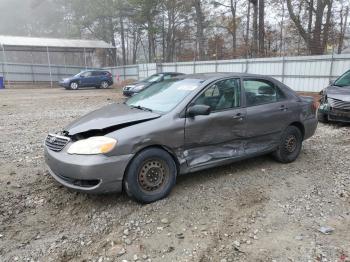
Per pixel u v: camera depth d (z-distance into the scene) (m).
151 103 4.73
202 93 4.60
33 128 9.28
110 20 48.62
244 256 3.19
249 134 5.06
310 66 18.72
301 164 5.72
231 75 5.03
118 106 4.99
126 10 45.56
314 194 4.51
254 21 26.92
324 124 9.51
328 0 26.98
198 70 26.61
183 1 40.69
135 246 3.35
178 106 4.38
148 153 4.04
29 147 6.96
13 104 15.89
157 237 3.50
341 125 9.32
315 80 18.59
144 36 52.31
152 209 4.04
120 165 3.86
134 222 3.77
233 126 4.83
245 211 4.04
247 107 5.04
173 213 3.96
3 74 35.06
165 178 4.26
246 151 5.09
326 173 5.30
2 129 9.12
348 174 5.25
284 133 5.57
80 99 18.41
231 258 3.16
